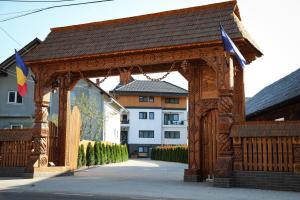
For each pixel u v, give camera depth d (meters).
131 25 17.06
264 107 20.45
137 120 65.75
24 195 10.97
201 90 16.66
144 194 11.20
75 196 10.86
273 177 13.04
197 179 15.90
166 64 16.81
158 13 16.73
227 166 13.66
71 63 17.55
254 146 13.62
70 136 19.44
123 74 16.50
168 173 21.81
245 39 14.38
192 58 15.16
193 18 15.80
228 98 14.26
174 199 10.36
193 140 16.50
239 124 13.97
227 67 14.40
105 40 16.98
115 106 50.50
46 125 17.80
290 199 10.34
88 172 22.22
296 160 12.75
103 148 33.41
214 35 14.59
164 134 66.88
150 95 65.88
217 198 10.46
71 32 18.44
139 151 65.25
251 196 10.98
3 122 34.41
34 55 17.94
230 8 15.52
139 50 15.68
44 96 17.88
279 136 13.12
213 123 16.45
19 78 16.92
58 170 18.20
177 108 67.06
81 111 38.44
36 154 17.36
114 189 12.55
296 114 17.91
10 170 17.86
